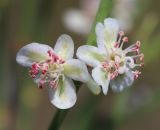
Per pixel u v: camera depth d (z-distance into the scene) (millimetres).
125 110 187
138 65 123
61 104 119
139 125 261
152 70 260
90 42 120
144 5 208
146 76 257
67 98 120
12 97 192
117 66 120
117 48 122
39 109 245
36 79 122
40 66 120
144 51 178
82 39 262
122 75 122
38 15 192
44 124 246
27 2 190
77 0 260
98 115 205
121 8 204
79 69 118
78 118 182
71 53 121
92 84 116
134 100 192
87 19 234
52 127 121
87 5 234
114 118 185
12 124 193
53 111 249
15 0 203
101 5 120
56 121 121
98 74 118
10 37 195
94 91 116
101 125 198
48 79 121
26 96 190
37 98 192
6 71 189
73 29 234
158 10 287
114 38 123
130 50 124
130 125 258
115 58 121
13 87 191
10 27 196
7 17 189
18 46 193
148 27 182
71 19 235
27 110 190
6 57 189
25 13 192
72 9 238
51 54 120
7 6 188
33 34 194
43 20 193
